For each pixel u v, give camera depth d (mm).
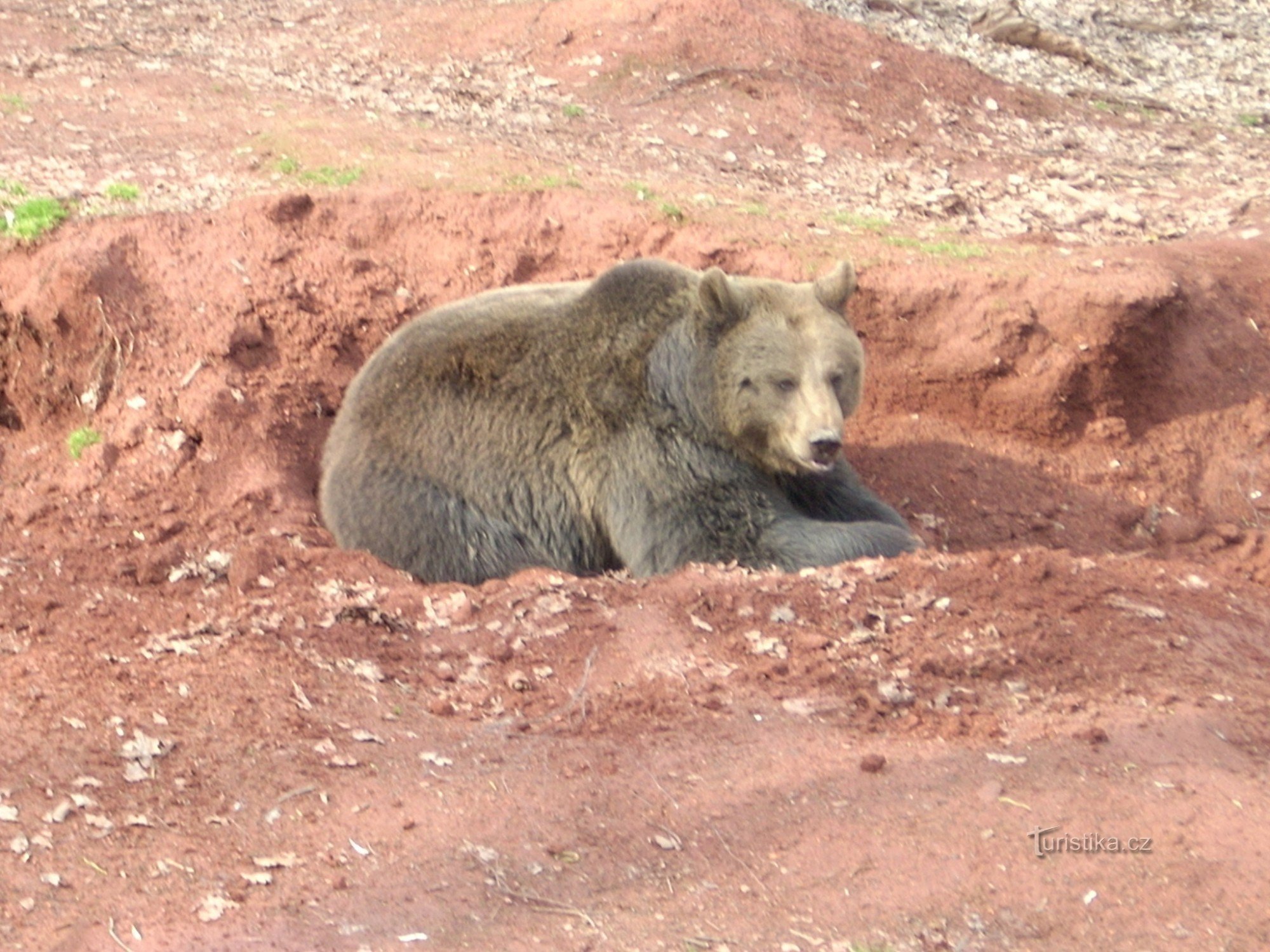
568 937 7480
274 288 15508
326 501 13055
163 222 15883
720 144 20984
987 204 19484
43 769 8586
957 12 28875
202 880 7805
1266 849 8031
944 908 7691
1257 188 20406
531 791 8672
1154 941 7414
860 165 20922
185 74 22453
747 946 7398
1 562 12383
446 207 16672
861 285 15773
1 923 7355
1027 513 15039
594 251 16406
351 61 23703
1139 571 11883
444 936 7457
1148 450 15680
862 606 10656
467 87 22516
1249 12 32469
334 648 10367
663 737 9242
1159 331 15773
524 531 12539
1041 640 10258
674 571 11898
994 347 15633
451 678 10148
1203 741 9156
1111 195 20078
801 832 8305
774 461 12328
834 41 24109
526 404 12539
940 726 9344
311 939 7375
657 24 23609
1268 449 15742
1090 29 29797
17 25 23922
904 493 15125
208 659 10039
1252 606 11594
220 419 14477
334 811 8453
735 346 11898
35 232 15570
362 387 13070
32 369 15484
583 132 20922
